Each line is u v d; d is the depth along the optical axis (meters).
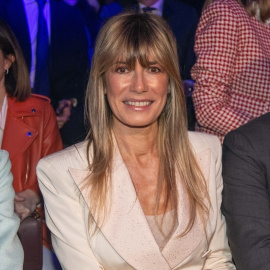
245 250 3.09
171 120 3.23
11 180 3.09
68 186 3.11
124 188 3.11
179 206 3.16
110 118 3.20
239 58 3.98
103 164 3.11
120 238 3.06
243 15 3.98
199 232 3.15
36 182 4.00
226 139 3.28
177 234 3.11
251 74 3.97
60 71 5.45
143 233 3.07
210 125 3.99
